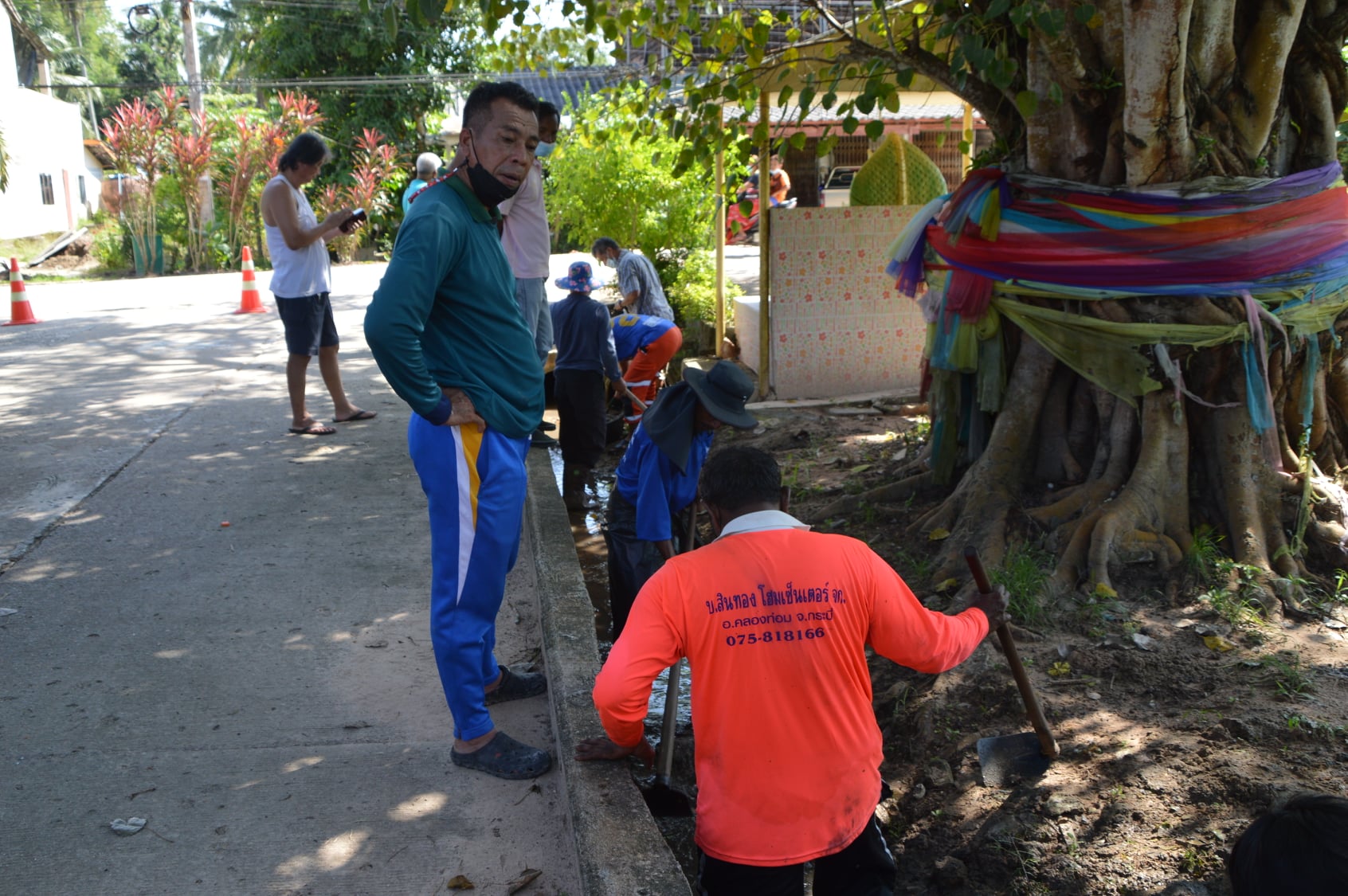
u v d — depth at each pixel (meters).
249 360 9.77
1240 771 3.22
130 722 3.49
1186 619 4.17
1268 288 4.57
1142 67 4.32
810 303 8.53
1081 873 2.98
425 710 3.63
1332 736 3.36
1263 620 4.14
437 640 3.20
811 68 7.33
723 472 2.65
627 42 8.61
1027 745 3.45
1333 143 4.86
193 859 2.84
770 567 2.48
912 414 8.02
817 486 6.24
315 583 4.63
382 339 2.80
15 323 12.45
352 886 2.77
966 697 3.80
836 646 2.46
